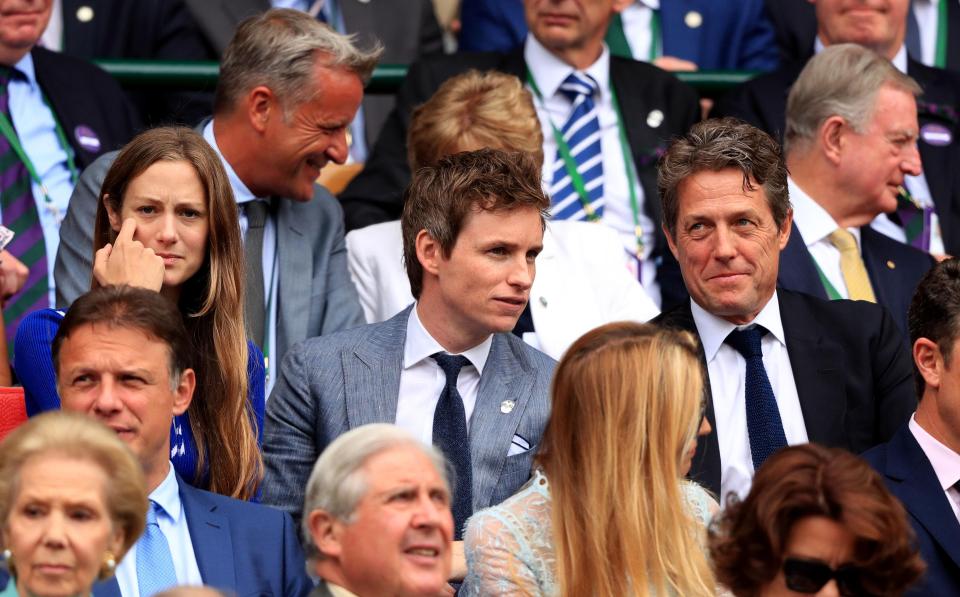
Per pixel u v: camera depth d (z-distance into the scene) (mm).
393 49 26891
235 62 20531
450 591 15766
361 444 12953
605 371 13984
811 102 22250
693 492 15188
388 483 12758
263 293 20484
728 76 26312
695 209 18297
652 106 24531
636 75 24781
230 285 17438
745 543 12531
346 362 17516
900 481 17016
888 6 25500
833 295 21672
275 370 20266
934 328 17062
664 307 23203
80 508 12555
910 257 22516
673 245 18844
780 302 19078
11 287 19578
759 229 18281
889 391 18875
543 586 14297
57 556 12469
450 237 17141
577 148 24078
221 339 17156
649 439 13930
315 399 17453
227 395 17016
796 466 12516
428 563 12742
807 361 18688
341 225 21500
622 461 13883
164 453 15430
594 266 21203
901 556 12336
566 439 14070
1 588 13094
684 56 27406
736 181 18219
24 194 22250
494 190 17078
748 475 18156
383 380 17406
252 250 20531
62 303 19219
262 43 20406
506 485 17016
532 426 17281
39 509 12539
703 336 18719
